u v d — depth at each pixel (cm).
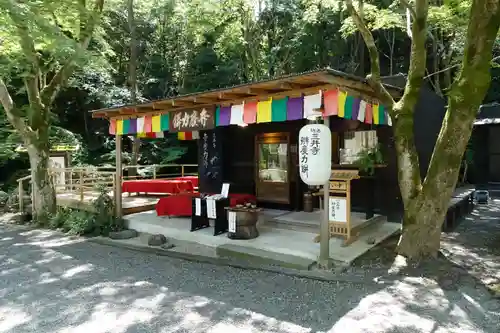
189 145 1727
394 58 1609
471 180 1264
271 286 410
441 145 443
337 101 437
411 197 472
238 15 1572
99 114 753
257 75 1664
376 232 610
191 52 1683
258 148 812
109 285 426
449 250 527
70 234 734
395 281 411
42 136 852
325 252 461
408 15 555
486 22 393
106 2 990
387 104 489
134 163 1477
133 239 673
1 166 1340
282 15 1605
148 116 698
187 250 581
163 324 323
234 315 338
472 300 358
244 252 519
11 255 573
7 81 985
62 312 353
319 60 1553
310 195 725
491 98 1438
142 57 1670
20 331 316
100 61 869
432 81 1444
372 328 308
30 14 597
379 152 664
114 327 320
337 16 1380
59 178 1138
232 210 583
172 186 969
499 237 606
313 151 445
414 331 303
